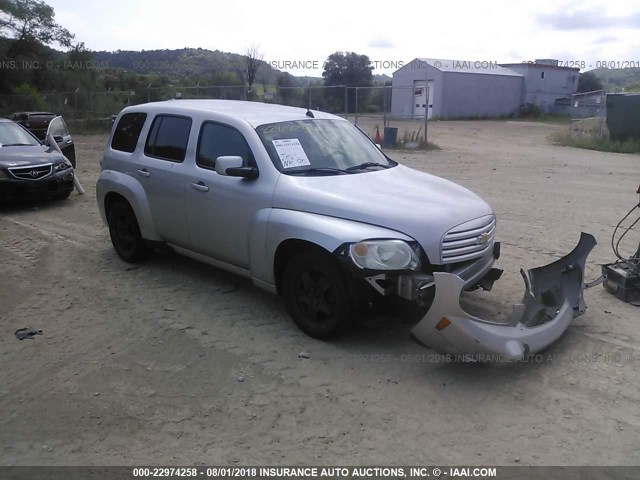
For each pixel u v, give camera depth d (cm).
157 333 511
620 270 588
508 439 365
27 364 462
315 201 484
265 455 351
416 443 362
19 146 1097
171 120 622
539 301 509
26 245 788
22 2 4100
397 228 451
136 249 676
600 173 1504
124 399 411
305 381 430
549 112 5041
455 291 405
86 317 547
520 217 945
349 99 3406
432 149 2206
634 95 2180
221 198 545
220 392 418
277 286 517
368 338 495
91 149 2241
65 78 4172
